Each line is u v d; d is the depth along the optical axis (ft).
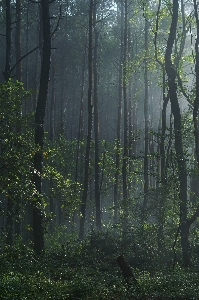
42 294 43.21
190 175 75.87
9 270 55.31
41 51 128.98
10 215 66.23
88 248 81.97
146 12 95.76
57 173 70.59
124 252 78.64
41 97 73.61
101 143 152.97
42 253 70.23
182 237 76.13
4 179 58.95
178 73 90.33
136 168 139.23
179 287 48.47
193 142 99.71
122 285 48.65
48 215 70.59
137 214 85.35
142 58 104.94
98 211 127.44
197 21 79.97
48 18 75.56
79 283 47.34
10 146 60.23
